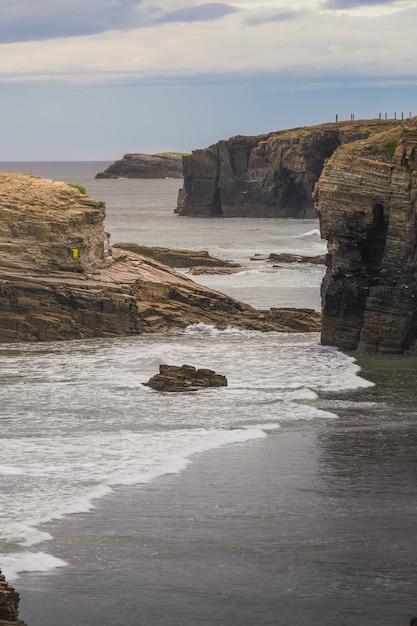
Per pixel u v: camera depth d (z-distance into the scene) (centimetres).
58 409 9350
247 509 6750
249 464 7719
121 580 5656
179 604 5397
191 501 6881
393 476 7475
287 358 11812
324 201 12462
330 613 5319
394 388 10319
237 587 5600
